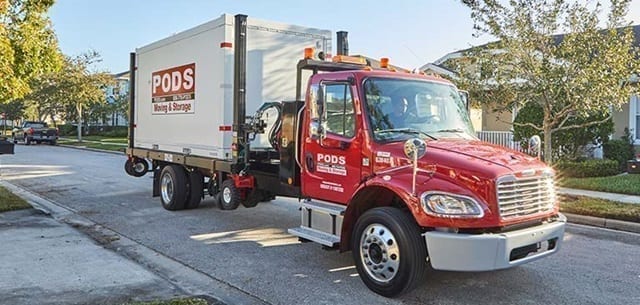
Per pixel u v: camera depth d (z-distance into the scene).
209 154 8.95
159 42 10.55
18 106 50.69
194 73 9.34
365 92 5.78
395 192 5.07
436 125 6.05
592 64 9.85
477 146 5.56
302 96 9.08
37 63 11.30
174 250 7.16
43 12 11.38
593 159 15.80
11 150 12.51
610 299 5.21
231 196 8.44
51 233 7.91
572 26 10.21
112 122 53.09
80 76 37.44
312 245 7.42
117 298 4.99
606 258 6.79
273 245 7.44
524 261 4.91
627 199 11.04
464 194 4.77
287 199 11.70
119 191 13.03
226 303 4.96
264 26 8.74
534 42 10.40
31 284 5.41
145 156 11.20
